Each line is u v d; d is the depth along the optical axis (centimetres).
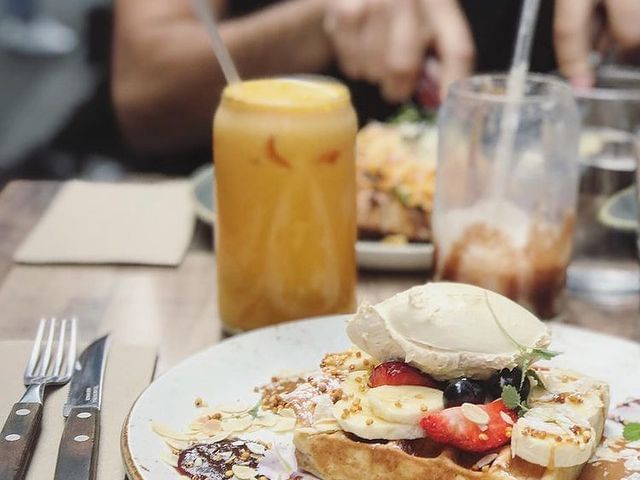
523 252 53
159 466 37
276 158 49
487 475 36
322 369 43
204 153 116
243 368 45
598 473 38
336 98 50
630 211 59
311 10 107
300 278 51
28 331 52
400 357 40
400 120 84
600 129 63
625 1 94
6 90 206
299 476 38
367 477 38
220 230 51
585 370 46
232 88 51
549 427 37
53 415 42
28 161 119
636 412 43
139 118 112
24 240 66
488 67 111
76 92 191
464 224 53
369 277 61
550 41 108
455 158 54
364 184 66
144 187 77
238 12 120
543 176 53
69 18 241
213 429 40
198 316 55
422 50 93
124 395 44
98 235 66
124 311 56
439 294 40
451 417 37
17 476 36
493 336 39
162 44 108
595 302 58
